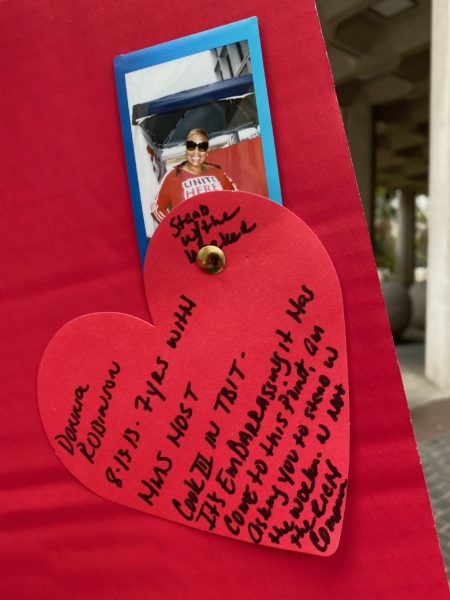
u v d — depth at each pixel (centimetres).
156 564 39
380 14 321
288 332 35
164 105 35
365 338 34
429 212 230
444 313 219
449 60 199
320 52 33
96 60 37
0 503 41
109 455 39
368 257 34
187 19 35
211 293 36
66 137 38
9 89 39
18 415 41
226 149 35
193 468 37
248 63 34
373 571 35
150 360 38
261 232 35
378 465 35
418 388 225
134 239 38
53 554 41
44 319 40
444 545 106
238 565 37
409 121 495
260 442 36
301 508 35
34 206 39
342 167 34
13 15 38
